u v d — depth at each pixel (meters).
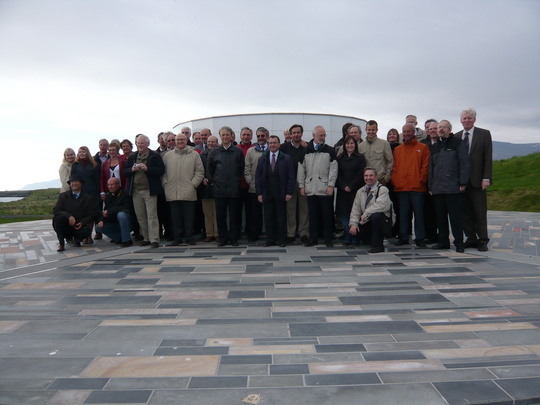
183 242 7.83
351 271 5.31
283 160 7.02
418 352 2.93
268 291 4.47
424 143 7.34
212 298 4.25
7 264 6.13
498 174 22.20
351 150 7.06
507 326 3.39
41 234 9.66
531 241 7.40
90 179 8.06
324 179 6.97
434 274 5.09
